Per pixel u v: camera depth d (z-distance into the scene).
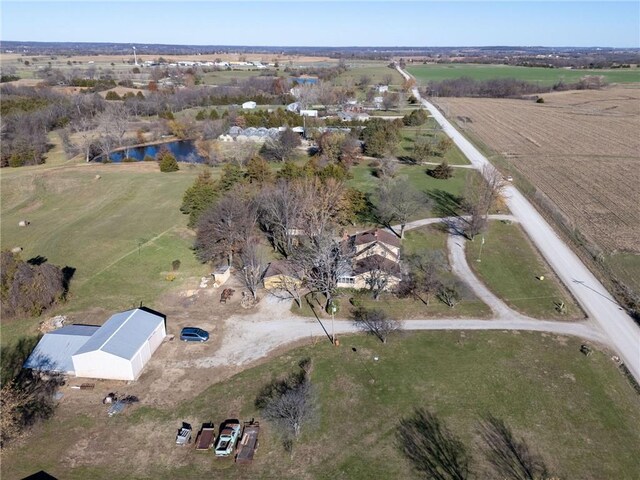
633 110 183.75
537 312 56.69
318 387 45.12
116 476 36.69
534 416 41.62
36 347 49.09
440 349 50.22
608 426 40.62
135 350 47.00
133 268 67.31
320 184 80.56
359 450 38.50
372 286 61.59
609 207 87.38
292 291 61.69
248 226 67.75
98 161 128.38
